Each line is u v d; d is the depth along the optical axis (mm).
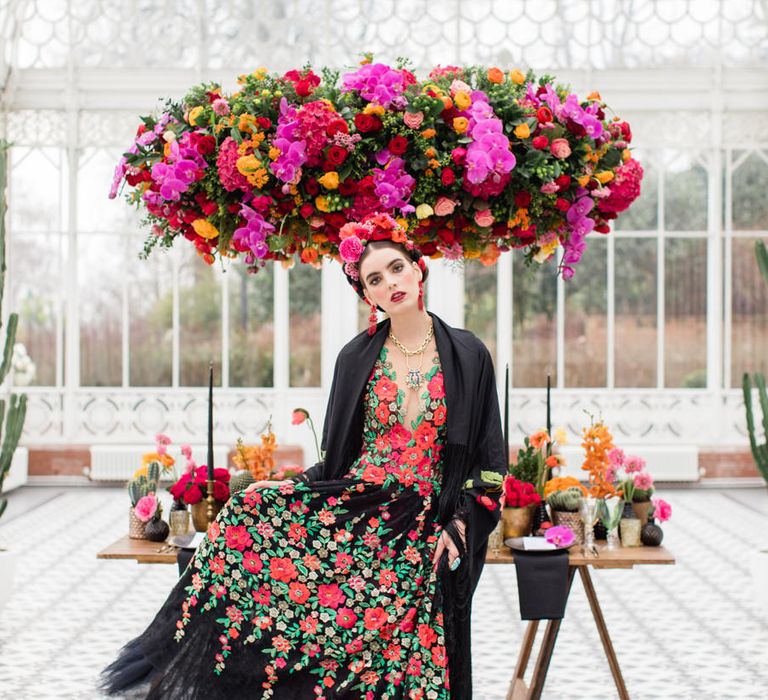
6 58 10602
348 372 3377
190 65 10625
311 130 3281
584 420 10750
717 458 10688
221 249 3607
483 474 3240
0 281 6207
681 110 10617
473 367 3312
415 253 3387
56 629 5902
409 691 3158
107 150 10758
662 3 10562
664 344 10773
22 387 10797
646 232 10742
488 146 3342
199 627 3316
